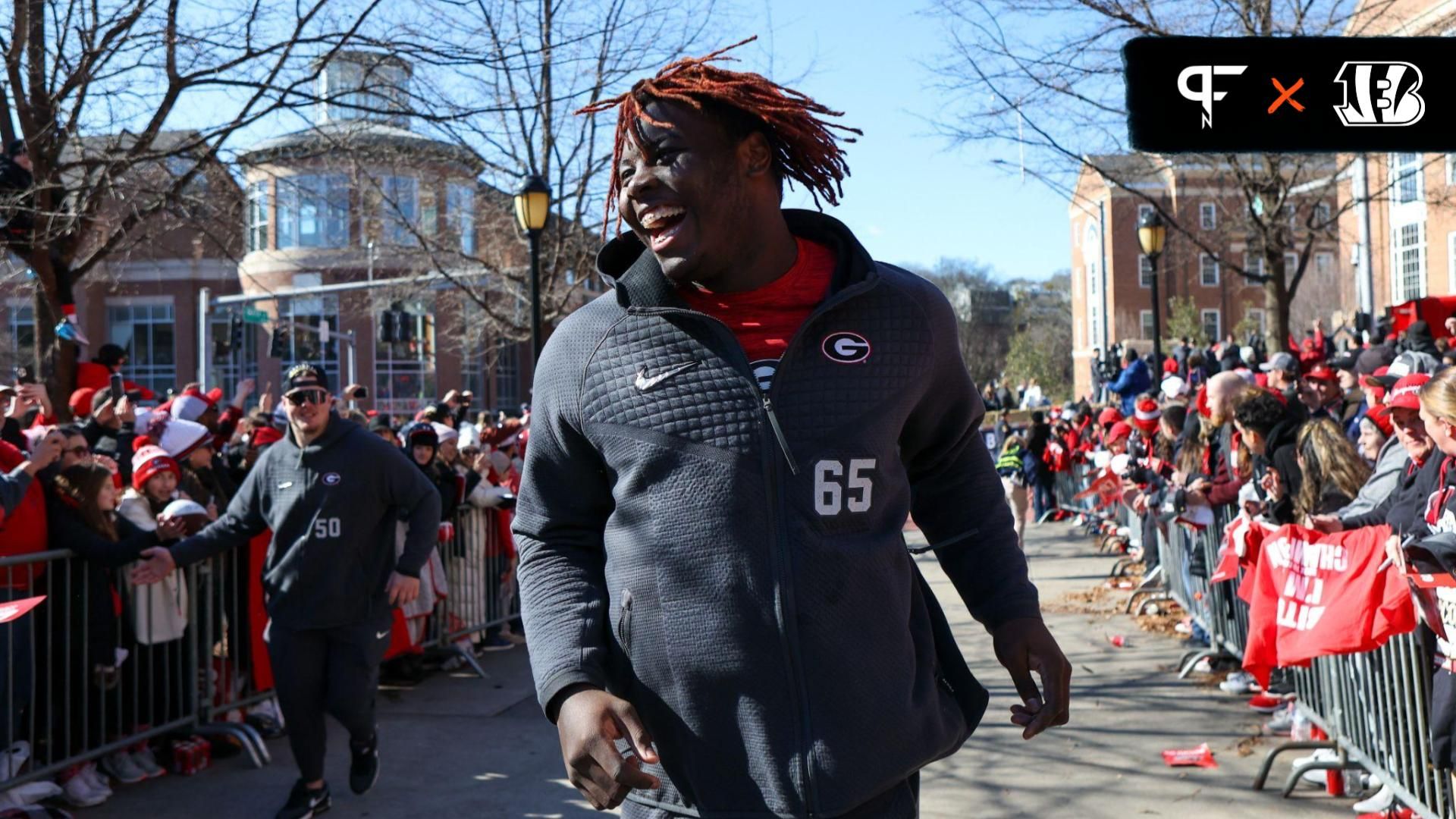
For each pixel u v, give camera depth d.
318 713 5.45
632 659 1.96
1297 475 5.91
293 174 12.62
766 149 2.00
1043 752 6.13
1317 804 5.21
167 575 5.59
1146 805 5.25
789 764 1.86
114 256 11.19
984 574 2.20
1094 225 40.00
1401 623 4.39
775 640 1.86
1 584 5.29
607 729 1.82
